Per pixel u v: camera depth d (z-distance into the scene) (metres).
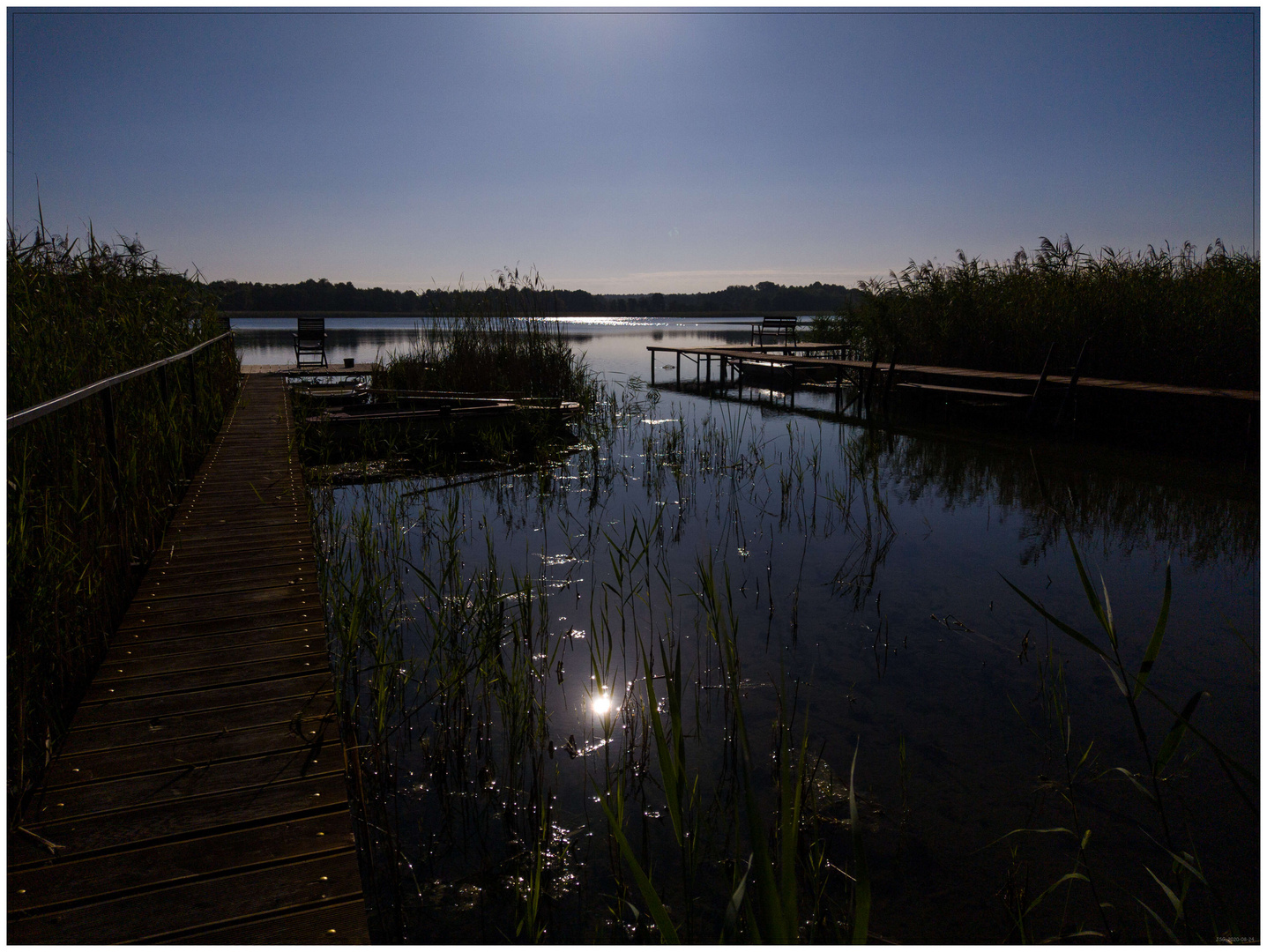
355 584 3.22
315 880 1.61
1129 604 3.69
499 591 3.42
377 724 2.40
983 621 3.50
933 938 1.77
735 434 8.63
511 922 1.84
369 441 7.30
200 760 1.99
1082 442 7.82
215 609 2.92
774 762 2.44
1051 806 2.23
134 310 5.89
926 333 11.68
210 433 6.39
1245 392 6.90
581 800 2.27
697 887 1.94
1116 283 9.19
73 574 2.49
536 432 7.65
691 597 3.79
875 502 5.65
